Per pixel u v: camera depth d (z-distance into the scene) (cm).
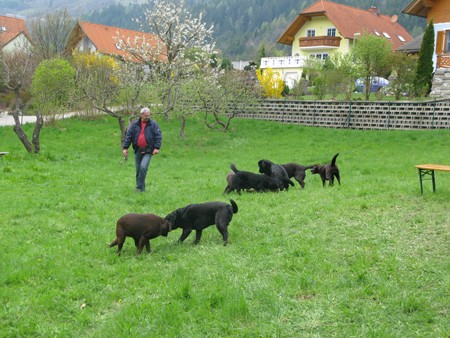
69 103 2522
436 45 2919
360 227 750
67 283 586
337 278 557
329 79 2938
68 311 520
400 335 427
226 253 674
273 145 2223
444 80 2733
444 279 530
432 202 877
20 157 1567
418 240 670
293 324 461
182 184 1245
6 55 2847
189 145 2264
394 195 963
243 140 2362
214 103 2555
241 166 1633
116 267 636
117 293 557
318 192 1055
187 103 2403
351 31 4962
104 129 2538
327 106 2588
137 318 489
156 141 1120
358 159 1753
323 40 4850
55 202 982
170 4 3191
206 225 730
